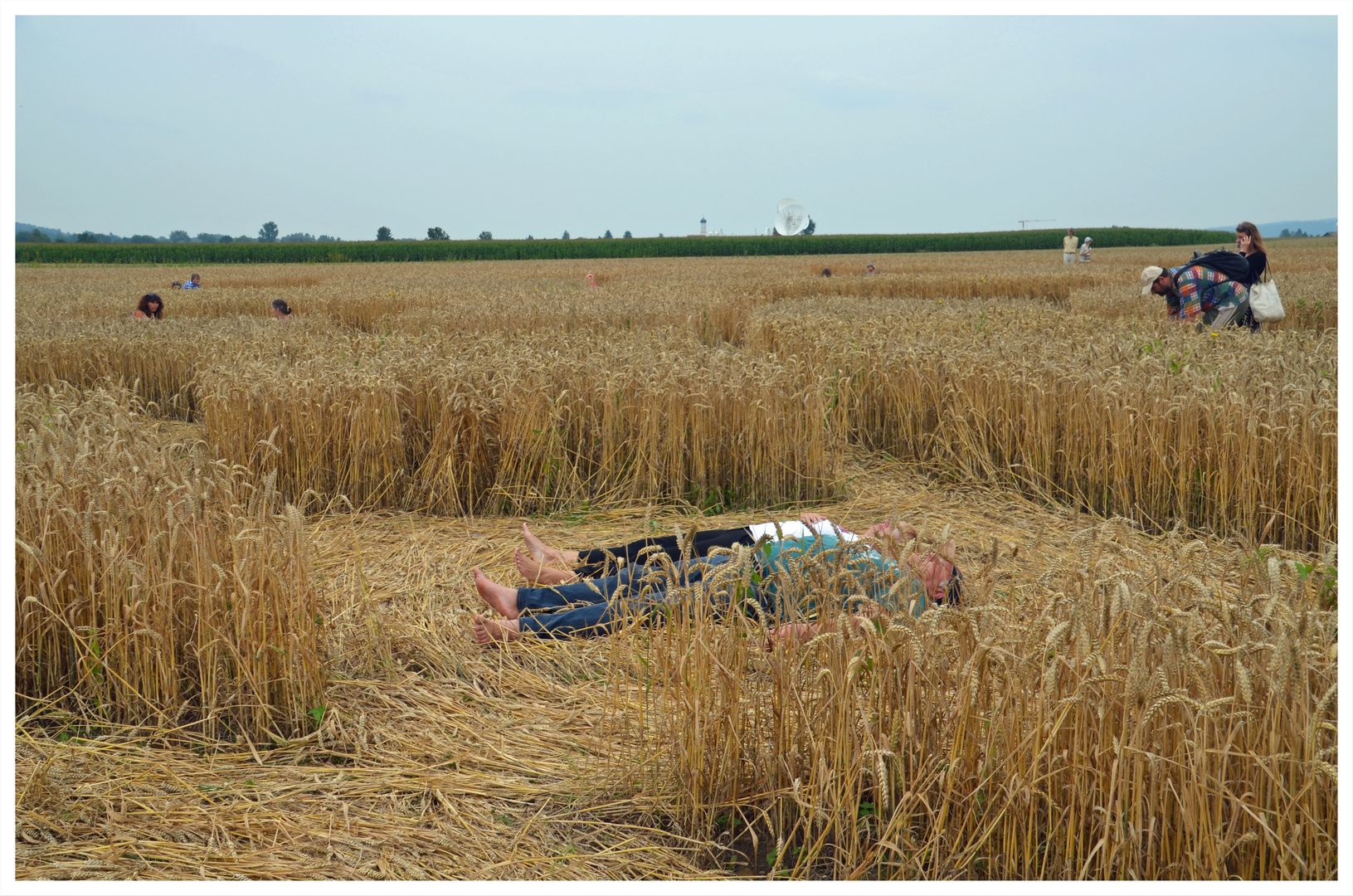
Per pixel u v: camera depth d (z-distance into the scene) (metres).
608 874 2.55
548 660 3.76
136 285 27.61
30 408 5.85
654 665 3.13
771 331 11.55
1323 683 2.18
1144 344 7.24
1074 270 26.42
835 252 75.75
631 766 2.97
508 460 5.98
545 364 6.74
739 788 2.77
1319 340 7.44
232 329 11.64
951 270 30.42
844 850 2.52
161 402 9.40
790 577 2.81
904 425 7.29
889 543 2.80
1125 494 5.64
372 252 70.44
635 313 13.89
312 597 3.38
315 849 2.64
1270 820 2.18
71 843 2.61
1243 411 5.27
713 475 6.23
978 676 2.43
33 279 32.50
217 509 3.68
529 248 73.38
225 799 2.86
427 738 3.24
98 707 3.25
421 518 5.81
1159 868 2.25
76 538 3.39
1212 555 4.89
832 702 2.58
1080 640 2.24
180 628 3.33
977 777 2.46
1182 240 83.25
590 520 5.85
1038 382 6.33
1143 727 2.12
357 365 6.66
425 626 4.08
